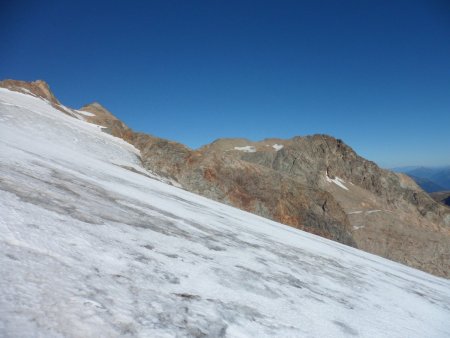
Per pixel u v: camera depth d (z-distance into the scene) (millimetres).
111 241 6008
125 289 4418
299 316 5883
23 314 3082
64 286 3852
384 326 7078
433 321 9242
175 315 4266
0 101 38219
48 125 38562
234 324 4660
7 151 11414
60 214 6375
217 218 16047
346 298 8508
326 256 15781
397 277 16875
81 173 13602
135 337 3449
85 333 3188
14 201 6027
